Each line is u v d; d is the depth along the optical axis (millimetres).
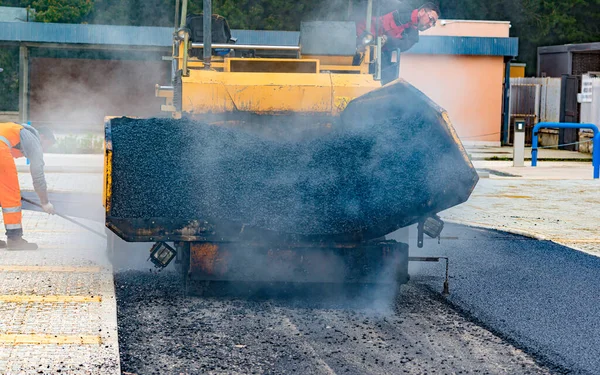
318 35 8180
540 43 42781
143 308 6152
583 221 11305
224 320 5883
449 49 28125
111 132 6281
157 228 6004
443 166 6090
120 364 4848
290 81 7375
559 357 5223
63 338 5289
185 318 5902
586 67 30750
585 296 6887
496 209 12453
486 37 28156
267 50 8438
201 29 8852
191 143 6742
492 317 6156
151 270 7449
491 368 4973
